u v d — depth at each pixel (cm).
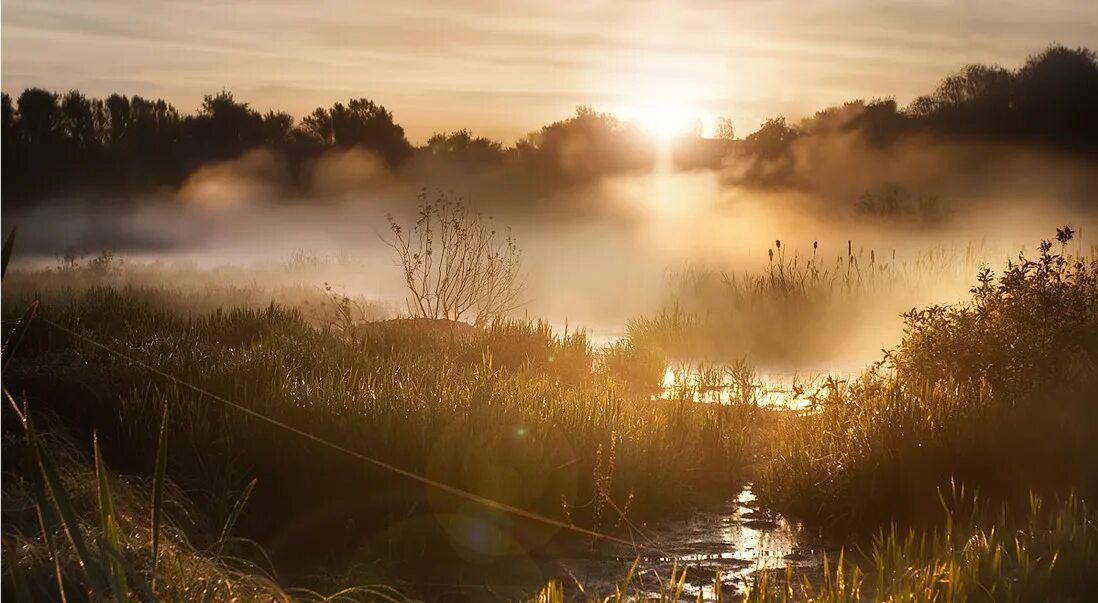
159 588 436
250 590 473
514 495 671
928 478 699
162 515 573
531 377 1018
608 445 721
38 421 708
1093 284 909
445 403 773
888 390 820
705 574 596
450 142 6300
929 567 508
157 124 6062
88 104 5944
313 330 1264
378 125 6278
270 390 802
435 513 659
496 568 606
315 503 674
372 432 710
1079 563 512
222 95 6300
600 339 1655
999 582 488
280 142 6266
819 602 480
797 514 714
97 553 443
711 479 798
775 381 1216
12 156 5484
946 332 905
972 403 774
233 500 657
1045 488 677
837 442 759
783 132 6406
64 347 923
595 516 673
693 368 1309
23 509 491
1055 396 795
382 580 566
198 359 893
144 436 719
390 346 1149
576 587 575
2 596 401
